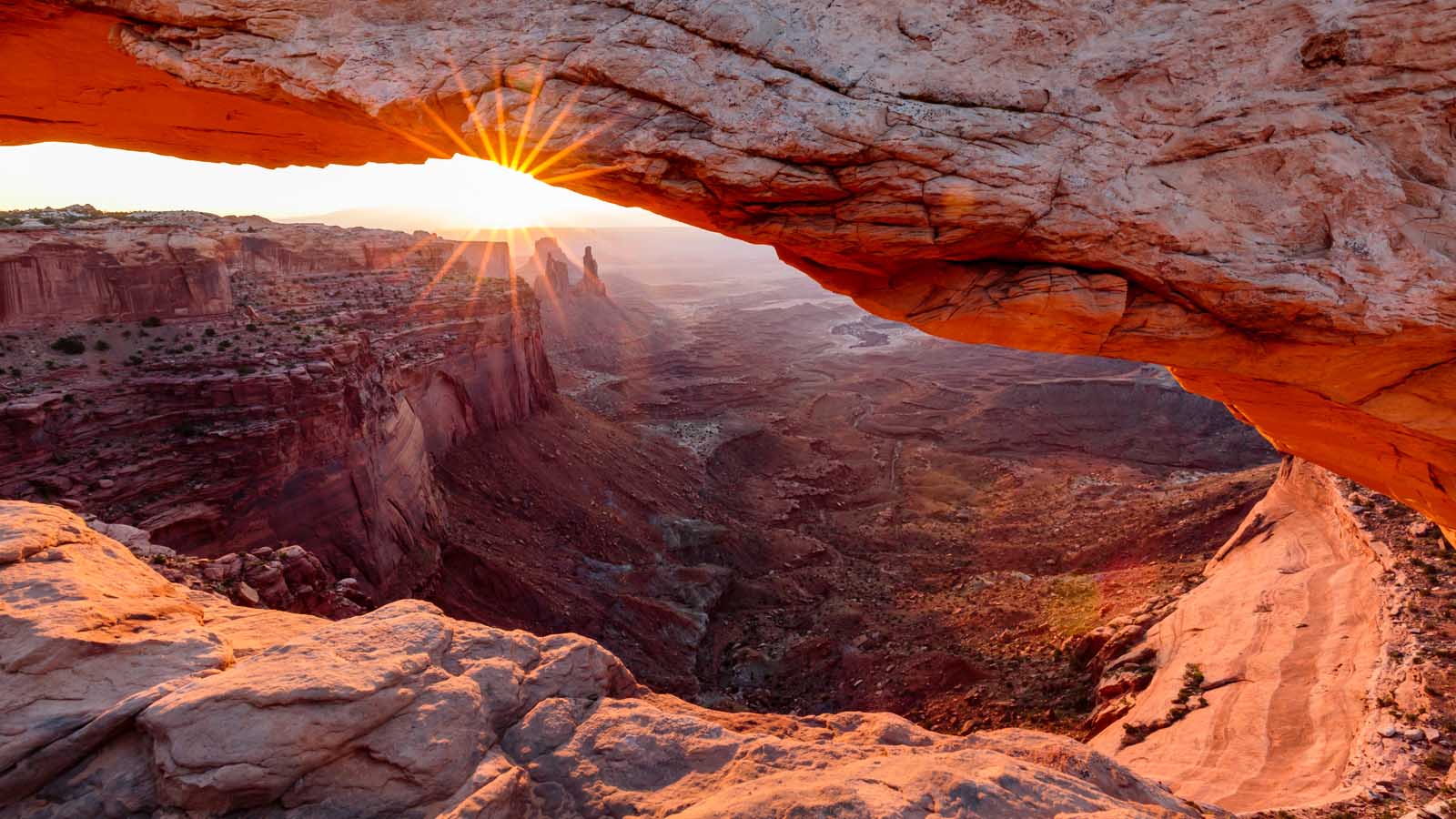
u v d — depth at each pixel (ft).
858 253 26.43
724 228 26.55
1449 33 21.72
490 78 25.08
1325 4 22.50
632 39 24.16
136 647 16.74
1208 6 23.13
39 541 19.56
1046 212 23.76
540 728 17.97
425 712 16.46
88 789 14.48
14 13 26.73
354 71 25.77
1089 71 23.45
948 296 27.50
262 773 14.26
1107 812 15.02
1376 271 22.97
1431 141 22.53
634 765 17.28
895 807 14.53
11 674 15.40
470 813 14.60
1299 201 23.30
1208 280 23.85
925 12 23.73
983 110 23.54
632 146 24.43
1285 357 26.00
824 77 23.65
